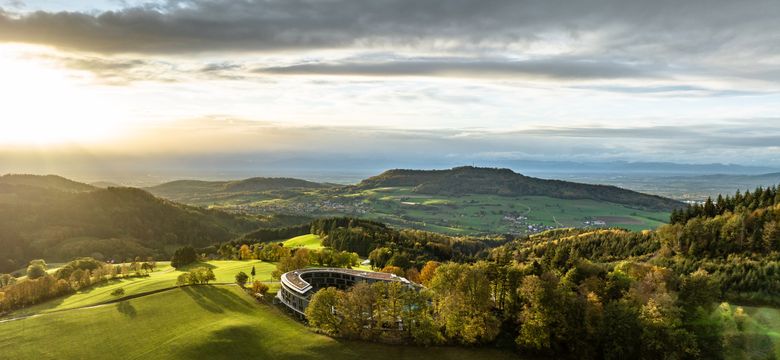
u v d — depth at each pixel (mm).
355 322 85062
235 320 91312
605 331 76000
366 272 126438
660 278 90812
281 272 130375
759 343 71000
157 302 104312
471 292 84250
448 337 83125
